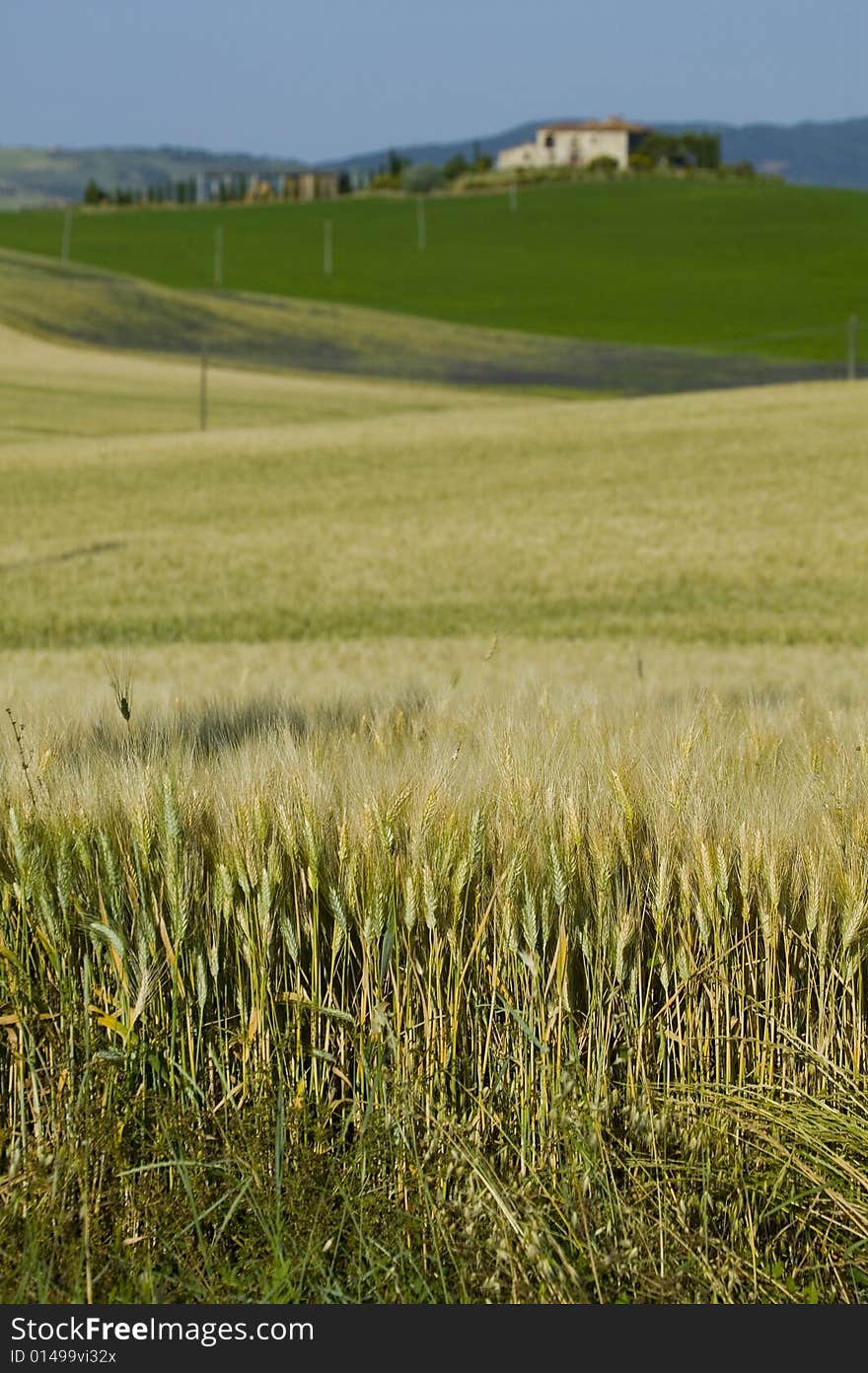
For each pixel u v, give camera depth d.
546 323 161.88
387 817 5.20
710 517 53.69
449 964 5.25
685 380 129.62
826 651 32.47
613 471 63.69
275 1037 5.14
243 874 5.13
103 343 139.75
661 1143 4.93
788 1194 4.95
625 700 12.26
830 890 5.28
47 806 5.33
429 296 178.50
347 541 52.19
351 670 25.97
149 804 5.31
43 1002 5.09
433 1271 4.73
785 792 5.88
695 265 189.12
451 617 39.47
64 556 49.97
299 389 119.69
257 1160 4.77
